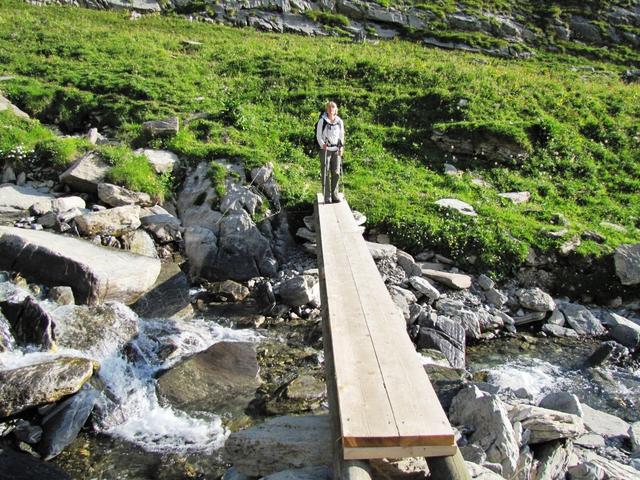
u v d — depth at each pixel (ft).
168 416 27.25
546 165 63.10
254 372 30.63
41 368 26.35
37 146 51.31
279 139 62.08
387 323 22.31
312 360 32.65
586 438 25.57
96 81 69.82
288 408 27.58
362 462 15.39
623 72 106.93
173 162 52.75
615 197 60.18
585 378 33.88
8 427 24.95
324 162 42.37
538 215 52.85
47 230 41.37
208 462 24.03
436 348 35.96
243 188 49.11
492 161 63.36
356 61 82.28
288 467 19.07
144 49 84.74
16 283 34.27
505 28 122.11
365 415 16.10
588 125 70.74
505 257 45.50
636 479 21.65
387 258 44.06
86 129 62.59
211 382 29.43
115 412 26.99
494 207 53.36
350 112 70.03
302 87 75.82
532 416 23.38
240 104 66.74
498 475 18.94
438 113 69.82
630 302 44.47
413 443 15.29
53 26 90.74
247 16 115.65
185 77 75.82
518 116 70.18
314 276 42.52
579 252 45.47
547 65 108.06
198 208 48.44
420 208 50.67
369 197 51.65
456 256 45.83
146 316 36.37
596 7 131.03
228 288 41.06
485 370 33.99
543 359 36.22
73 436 25.26
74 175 47.06
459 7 128.67
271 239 47.01
